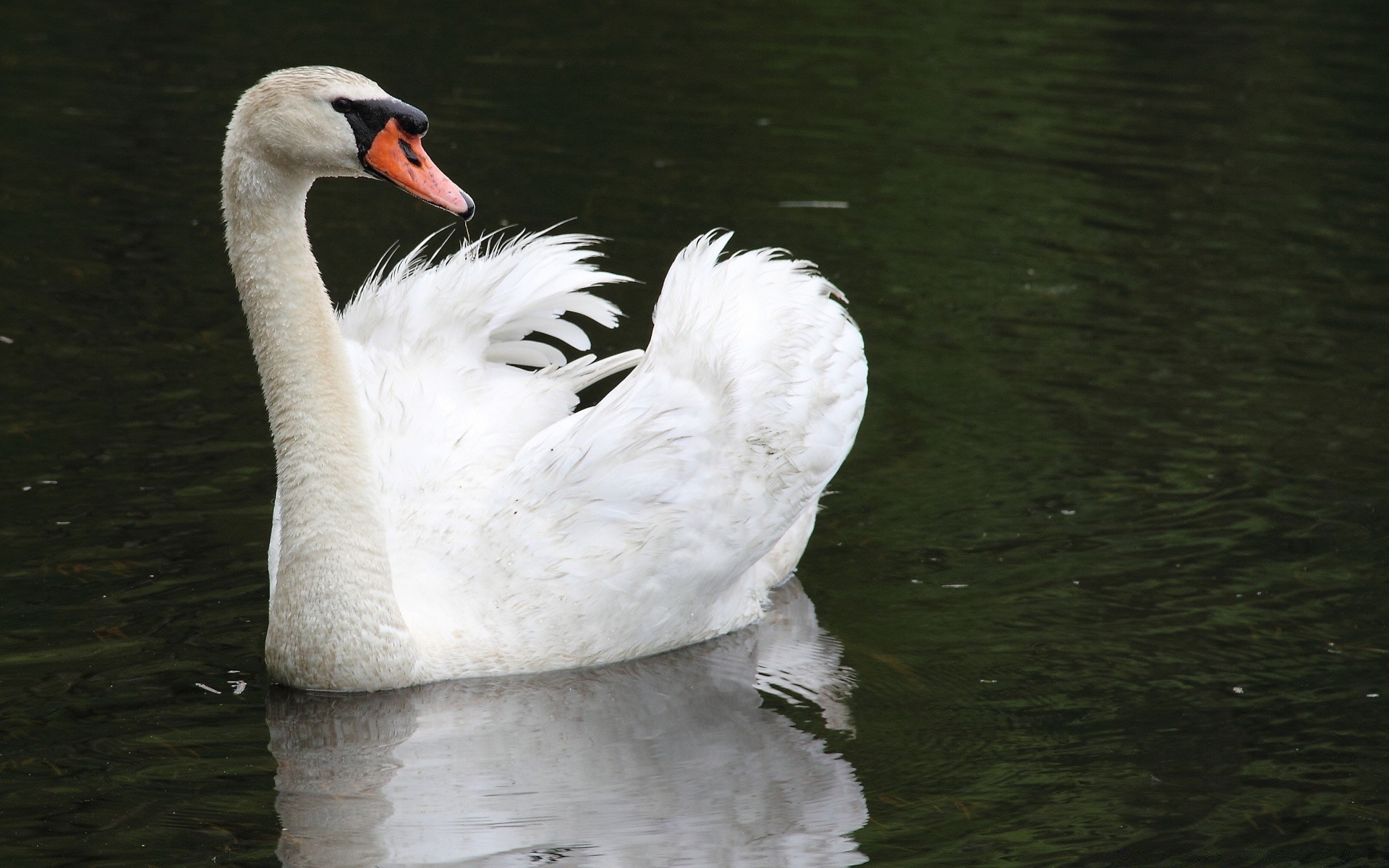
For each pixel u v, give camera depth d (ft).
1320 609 37.65
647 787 29.71
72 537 38.40
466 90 81.51
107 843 26.84
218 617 35.45
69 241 60.18
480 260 40.52
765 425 37.58
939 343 55.42
